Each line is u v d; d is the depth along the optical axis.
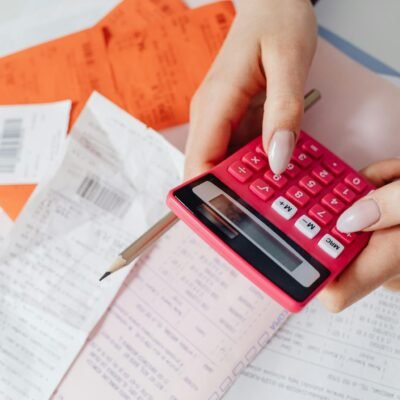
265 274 0.30
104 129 0.43
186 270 0.39
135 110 0.44
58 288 0.39
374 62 0.46
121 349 0.37
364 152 0.42
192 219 0.31
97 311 0.38
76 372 0.37
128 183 0.42
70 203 0.41
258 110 0.43
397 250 0.33
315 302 0.38
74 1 0.50
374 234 0.34
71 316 0.38
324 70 0.45
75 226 0.40
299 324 0.37
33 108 0.45
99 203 0.41
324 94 0.44
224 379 0.36
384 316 0.38
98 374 0.36
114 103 0.44
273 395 0.36
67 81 0.46
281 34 0.40
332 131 0.43
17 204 0.42
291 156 0.35
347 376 0.36
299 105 0.35
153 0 0.49
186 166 0.39
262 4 0.42
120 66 0.47
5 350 0.37
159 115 0.44
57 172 0.42
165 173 0.42
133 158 0.42
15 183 0.42
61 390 0.36
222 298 0.38
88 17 0.49
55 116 0.45
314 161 0.37
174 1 0.49
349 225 0.32
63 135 0.44
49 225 0.40
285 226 0.32
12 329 0.38
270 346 0.37
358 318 0.38
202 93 0.41
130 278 0.39
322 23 0.47
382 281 0.35
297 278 0.30
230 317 0.37
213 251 0.39
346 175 0.36
